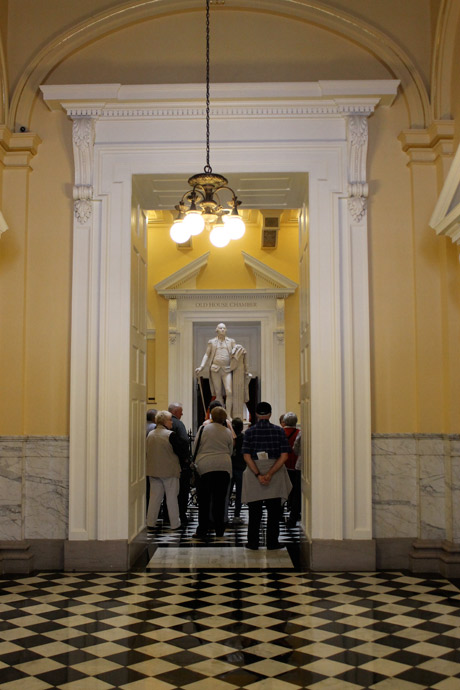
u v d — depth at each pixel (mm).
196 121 7582
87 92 7387
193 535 9141
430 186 7551
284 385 14539
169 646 4785
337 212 7484
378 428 7387
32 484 7363
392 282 7512
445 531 7211
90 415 7324
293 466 9664
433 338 7402
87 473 7266
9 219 7555
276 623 5309
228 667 4398
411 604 5855
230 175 7660
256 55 7727
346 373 7320
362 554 7156
